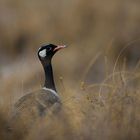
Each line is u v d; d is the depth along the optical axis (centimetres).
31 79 1902
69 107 976
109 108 922
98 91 1093
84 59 2358
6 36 2698
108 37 2578
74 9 2731
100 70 2161
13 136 874
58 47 1194
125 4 2711
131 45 2480
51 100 1018
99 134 852
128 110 911
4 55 2614
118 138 845
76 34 2650
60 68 2308
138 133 850
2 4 2988
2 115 950
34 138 857
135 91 1020
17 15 2797
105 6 2711
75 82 1869
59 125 874
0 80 1500
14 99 1200
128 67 2278
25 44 2680
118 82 1047
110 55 2328
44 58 1187
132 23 2655
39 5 2819
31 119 924
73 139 850
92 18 2692
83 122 902
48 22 2720
